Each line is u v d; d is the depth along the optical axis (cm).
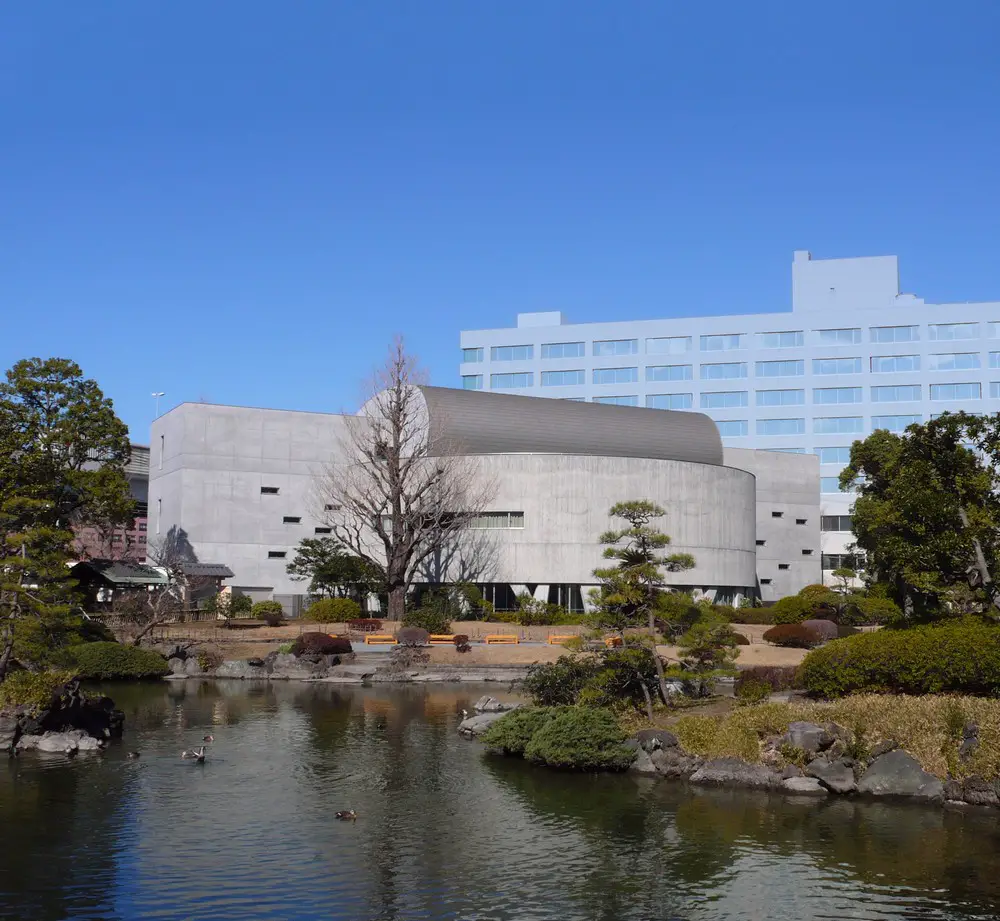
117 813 2498
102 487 6825
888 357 13225
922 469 3947
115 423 7044
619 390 14012
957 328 13062
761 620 7700
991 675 3091
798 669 3659
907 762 2706
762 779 2792
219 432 8331
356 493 8162
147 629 6006
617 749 2997
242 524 8344
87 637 5684
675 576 7956
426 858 2166
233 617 7219
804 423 13388
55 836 2298
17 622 3572
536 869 2098
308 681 5378
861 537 7644
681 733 3075
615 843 2277
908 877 2053
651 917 1842
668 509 8025
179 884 1986
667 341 13938
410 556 7306
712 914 1858
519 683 5259
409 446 8269
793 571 10481
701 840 2300
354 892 1953
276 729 3744
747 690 3662
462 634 6238
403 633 6281
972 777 2616
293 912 1847
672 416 9119
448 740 3522
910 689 3294
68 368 6900
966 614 4028
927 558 3906
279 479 8488
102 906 1866
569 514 7888
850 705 3020
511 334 14462
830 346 13400
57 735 3291
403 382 7650
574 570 7831
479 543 7919
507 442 8319
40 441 6681
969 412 12900
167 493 8569
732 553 8394
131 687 5047
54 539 4081
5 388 6731
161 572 7431
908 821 2456
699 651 3581
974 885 2006
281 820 2450
